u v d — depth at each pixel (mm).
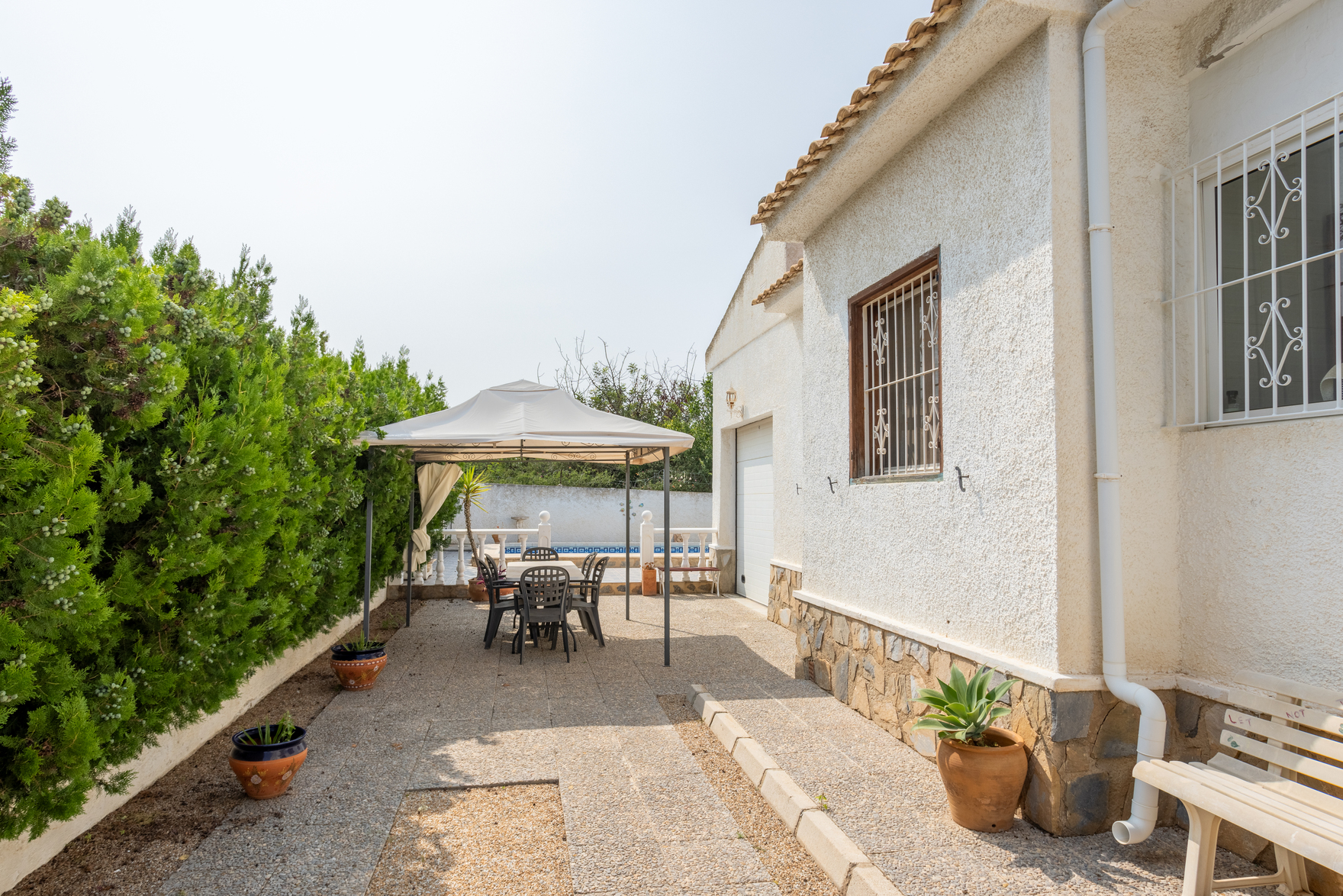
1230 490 3271
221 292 5430
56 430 2730
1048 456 3463
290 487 5371
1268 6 3135
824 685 5965
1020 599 3646
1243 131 3336
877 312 5469
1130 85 3607
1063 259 3473
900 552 4836
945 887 2840
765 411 10297
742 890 2936
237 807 3723
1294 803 2514
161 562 3467
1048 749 3342
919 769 4160
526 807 3795
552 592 7449
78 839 3324
